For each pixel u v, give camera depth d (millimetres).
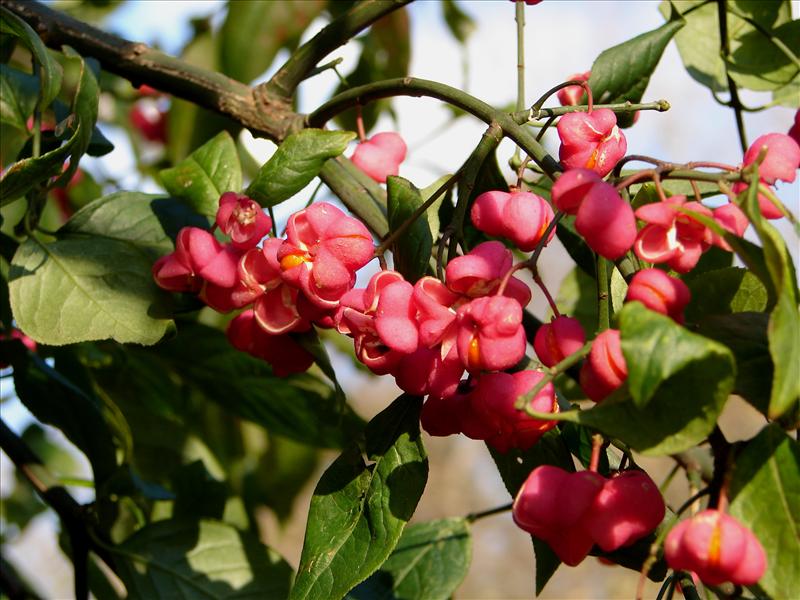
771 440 214
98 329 277
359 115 313
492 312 221
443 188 247
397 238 255
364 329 238
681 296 212
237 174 303
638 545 250
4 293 336
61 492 337
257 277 259
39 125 286
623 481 218
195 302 285
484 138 246
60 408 335
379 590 330
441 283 230
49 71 283
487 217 245
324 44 312
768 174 236
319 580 241
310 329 276
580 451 271
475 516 341
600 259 239
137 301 281
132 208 297
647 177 221
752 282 244
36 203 288
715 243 221
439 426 249
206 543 332
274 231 278
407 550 337
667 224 216
